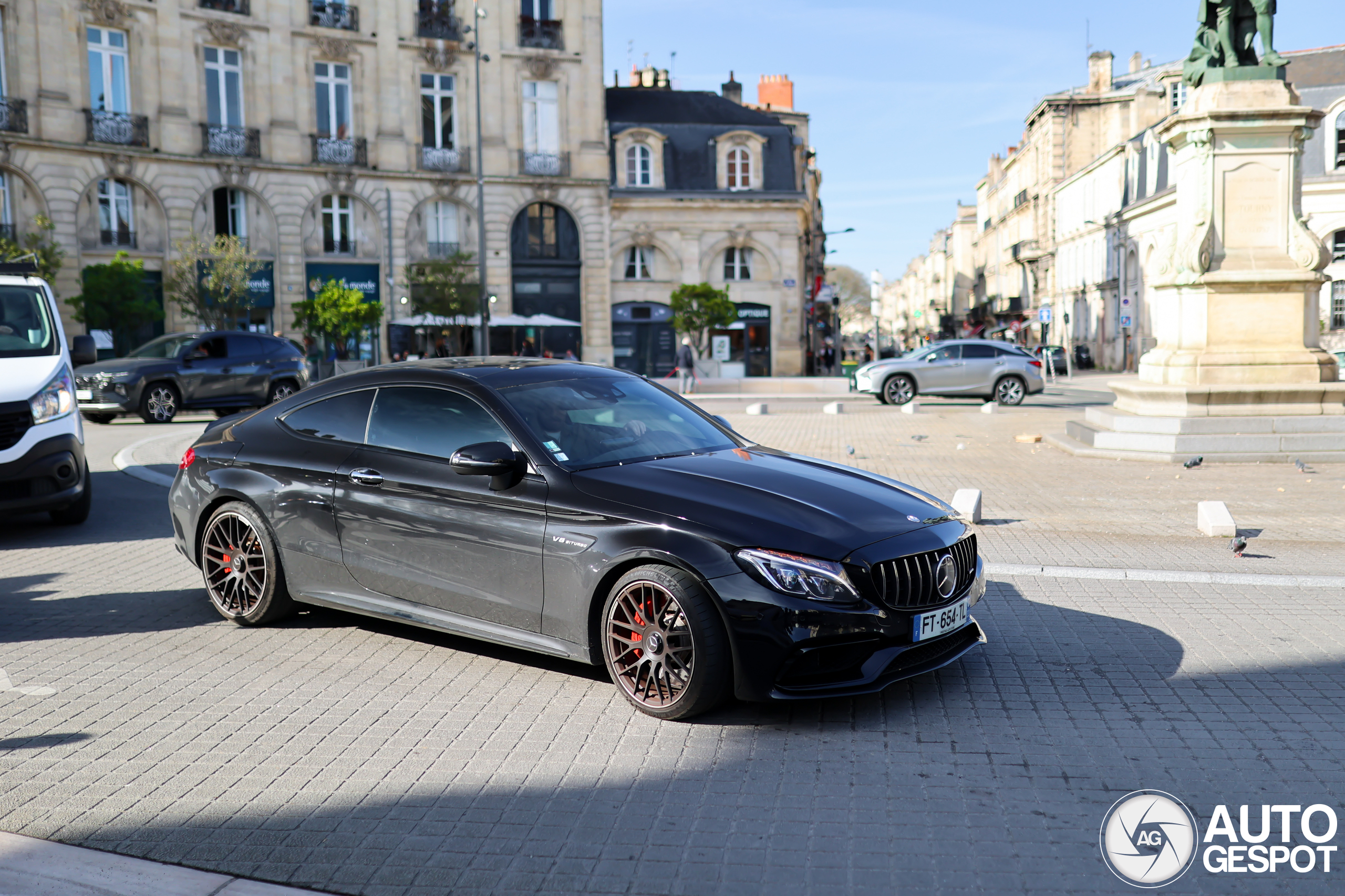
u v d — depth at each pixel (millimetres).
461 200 43469
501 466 5008
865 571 4523
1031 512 10109
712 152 48375
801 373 49625
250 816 3793
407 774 4141
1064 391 34375
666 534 4633
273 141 39719
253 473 6082
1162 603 6645
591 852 3502
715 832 3635
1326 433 13547
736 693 4480
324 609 6543
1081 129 67312
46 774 4168
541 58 44406
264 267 39781
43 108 34906
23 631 6164
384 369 5980
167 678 5309
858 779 4055
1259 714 4695
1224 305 14320
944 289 133500
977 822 3693
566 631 4945
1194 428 13750
